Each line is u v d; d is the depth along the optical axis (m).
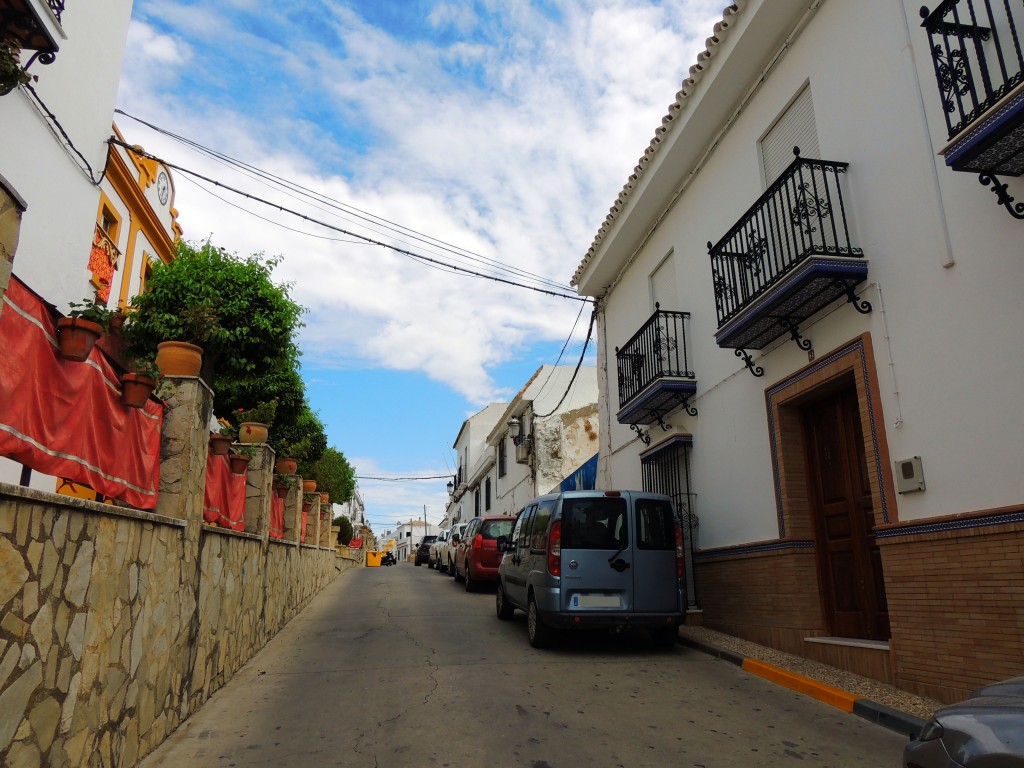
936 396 5.86
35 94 8.27
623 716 5.66
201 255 11.12
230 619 7.15
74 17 9.37
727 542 9.32
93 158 10.06
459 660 7.86
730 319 8.11
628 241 13.27
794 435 8.22
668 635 8.53
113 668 4.20
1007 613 5.03
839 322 7.16
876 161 6.75
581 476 18.06
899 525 6.06
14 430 3.54
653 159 11.18
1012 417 5.15
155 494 5.49
